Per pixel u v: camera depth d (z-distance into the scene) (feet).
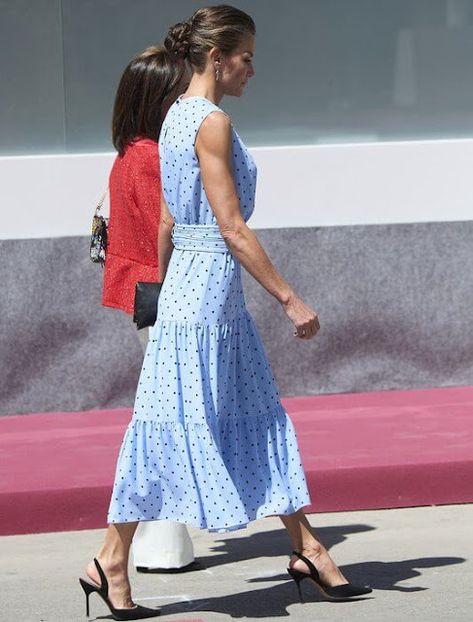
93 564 37.76
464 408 60.64
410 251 63.98
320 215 63.46
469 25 64.39
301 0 63.52
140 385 37.17
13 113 62.44
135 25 62.64
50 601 40.27
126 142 42.39
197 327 36.60
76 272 62.18
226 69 37.11
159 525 42.68
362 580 41.04
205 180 36.01
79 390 62.69
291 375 63.87
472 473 50.70
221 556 44.68
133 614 37.65
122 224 42.55
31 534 48.57
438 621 36.83
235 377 37.24
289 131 63.98
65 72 62.54
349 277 63.67
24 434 58.70
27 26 62.13
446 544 45.24
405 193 63.87
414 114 64.49
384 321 64.08
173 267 37.27
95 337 62.54
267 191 63.16
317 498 49.98
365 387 64.28
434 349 64.54
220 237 36.78
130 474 36.91
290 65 63.72
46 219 62.03
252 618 37.55
